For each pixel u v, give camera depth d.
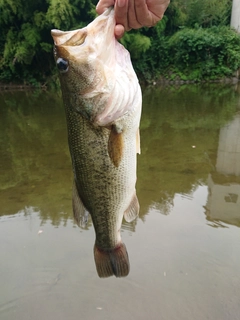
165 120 1.74
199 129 1.54
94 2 3.30
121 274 0.38
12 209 0.85
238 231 0.72
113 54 0.32
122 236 0.70
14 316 0.54
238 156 1.19
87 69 0.31
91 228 0.76
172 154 1.21
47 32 3.36
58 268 0.64
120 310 0.54
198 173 1.03
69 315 0.54
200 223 0.75
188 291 0.57
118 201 0.35
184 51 3.67
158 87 3.42
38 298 0.58
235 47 3.69
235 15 3.84
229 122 1.67
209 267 0.62
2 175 1.08
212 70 3.71
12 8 3.23
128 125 0.33
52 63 3.48
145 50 3.52
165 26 3.87
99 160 0.34
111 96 0.32
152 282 0.59
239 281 0.58
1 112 2.16
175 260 0.64
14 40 3.38
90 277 0.61
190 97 2.54
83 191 0.36
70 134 0.34
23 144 1.42
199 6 3.98
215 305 0.54
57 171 1.10
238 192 0.90
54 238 0.72
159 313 0.53
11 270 0.63
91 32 0.31
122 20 0.31
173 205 0.83
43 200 0.90
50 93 3.16
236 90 2.98
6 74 3.51
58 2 3.11
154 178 1.00
